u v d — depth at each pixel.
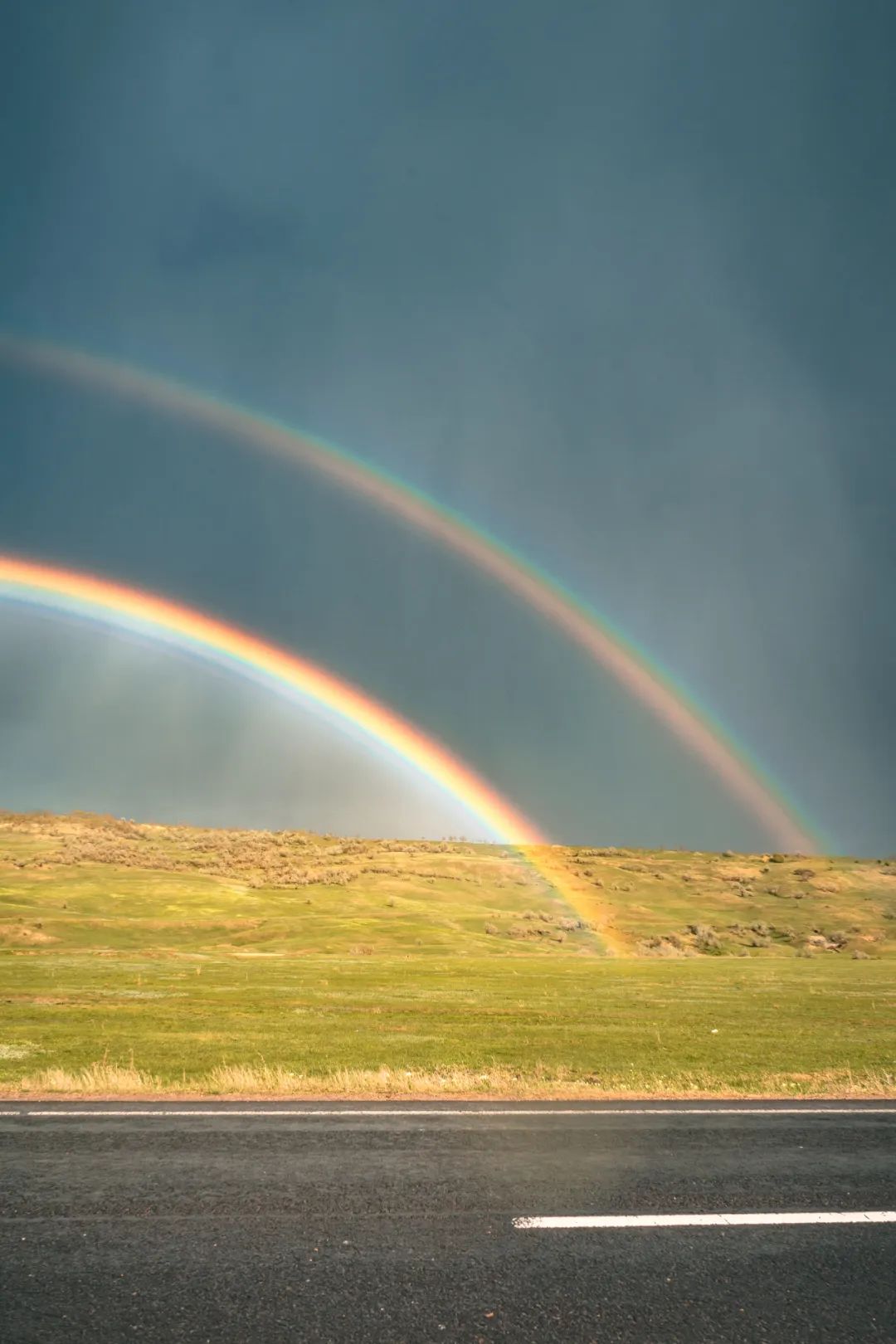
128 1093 12.21
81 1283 5.86
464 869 149.75
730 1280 6.07
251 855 165.38
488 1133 9.87
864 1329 5.45
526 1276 6.06
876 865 163.25
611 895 132.62
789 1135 10.05
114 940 78.81
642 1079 14.44
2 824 184.62
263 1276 5.98
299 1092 12.38
